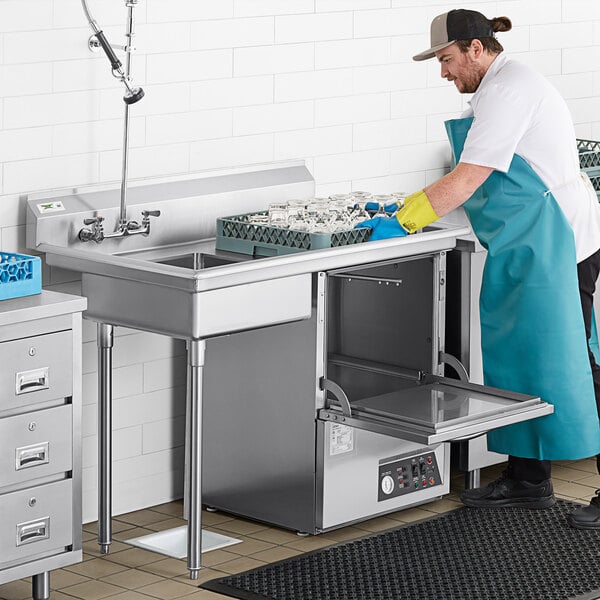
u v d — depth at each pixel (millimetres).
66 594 5594
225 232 6246
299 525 6320
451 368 7066
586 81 8547
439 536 6285
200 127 6680
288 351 6234
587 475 7285
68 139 6160
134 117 6398
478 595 5574
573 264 6270
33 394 5227
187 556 5898
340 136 7301
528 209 6230
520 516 6570
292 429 6281
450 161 7871
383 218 6156
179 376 6797
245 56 6801
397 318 6766
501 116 6148
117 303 5672
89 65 6188
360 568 5883
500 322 6383
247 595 5578
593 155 7758
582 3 8438
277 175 6930
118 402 6539
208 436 6621
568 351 6297
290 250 5973
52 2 6008
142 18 6352
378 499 6457
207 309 5402
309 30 7059
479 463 6945
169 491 6844
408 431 5805
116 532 6379
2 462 5152
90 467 6477
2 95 5898
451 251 6910
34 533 5316
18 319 5113
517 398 6199
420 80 7629
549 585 5688
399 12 7461
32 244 5996
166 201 6395
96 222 6105
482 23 6312
